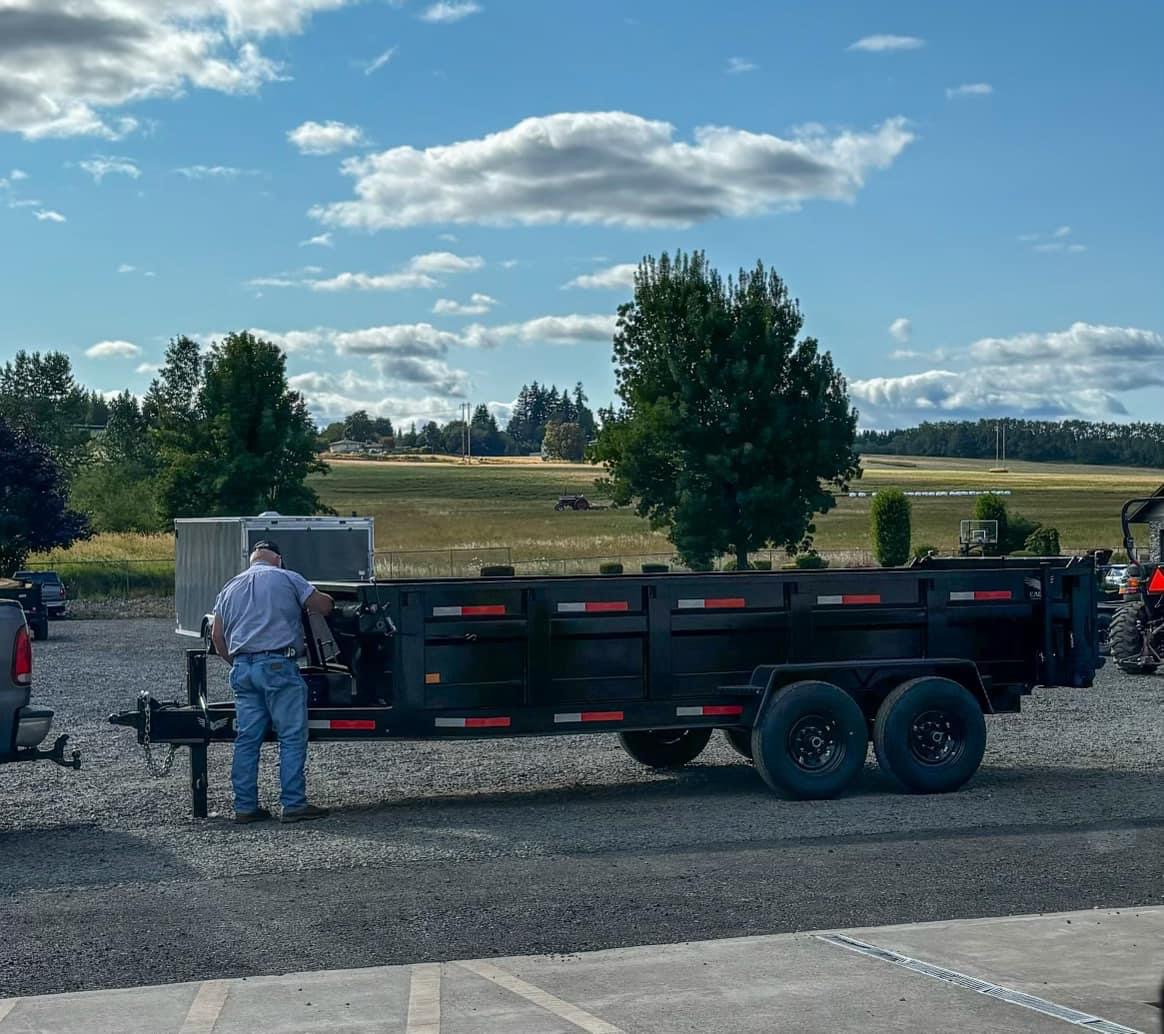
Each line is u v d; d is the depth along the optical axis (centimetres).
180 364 8344
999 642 1141
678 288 4644
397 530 8794
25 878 798
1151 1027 487
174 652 2686
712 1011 513
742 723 1070
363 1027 503
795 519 4447
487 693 1031
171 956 625
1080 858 810
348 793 1102
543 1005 525
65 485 4797
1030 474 16662
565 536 8175
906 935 621
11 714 947
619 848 859
